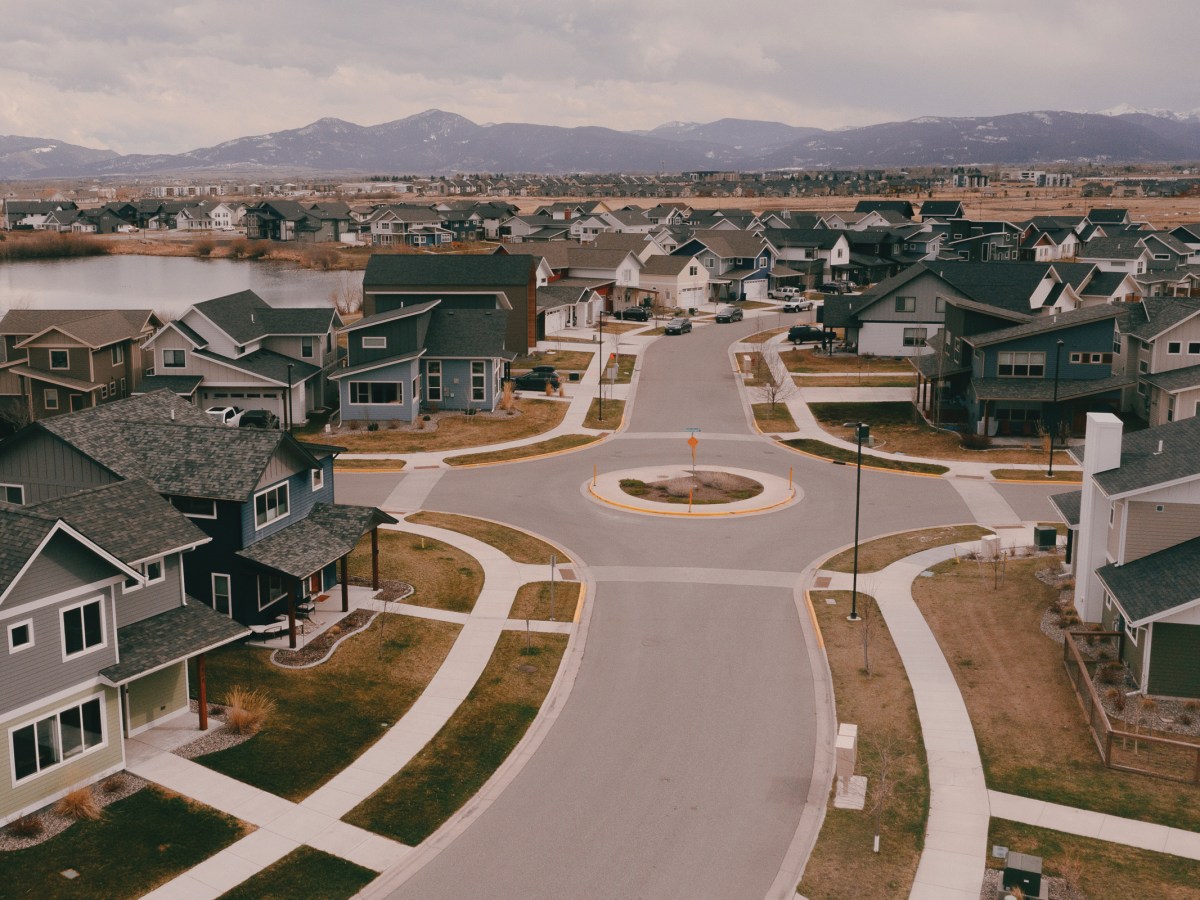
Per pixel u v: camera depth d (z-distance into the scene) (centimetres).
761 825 2342
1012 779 2531
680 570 4000
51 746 2348
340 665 3122
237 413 6125
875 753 2659
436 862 2191
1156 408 5859
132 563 2642
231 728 2716
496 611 3581
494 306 8144
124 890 2064
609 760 2625
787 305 11119
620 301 10962
